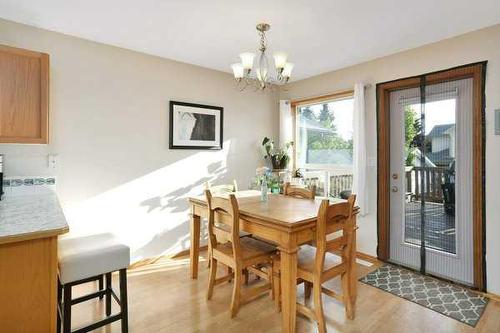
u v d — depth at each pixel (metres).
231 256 2.15
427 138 2.87
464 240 2.63
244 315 2.14
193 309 2.21
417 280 2.73
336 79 3.57
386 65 3.09
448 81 2.70
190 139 3.38
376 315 2.15
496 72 2.36
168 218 3.24
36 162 2.45
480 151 2.44
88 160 2.71
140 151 3.02
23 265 1.30
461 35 2.54
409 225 3.04
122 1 2.02
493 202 2.39
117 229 2.90
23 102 1.97
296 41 2.70
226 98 3.73
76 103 2.63
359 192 3.19
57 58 2.53
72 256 1.60
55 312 1.38
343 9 2.12
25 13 2.20
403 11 2.14
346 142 3.63
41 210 1.74
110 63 2.81
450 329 1.98
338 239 2.03
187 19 2.28
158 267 3.00
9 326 1.28
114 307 2.22
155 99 3.12
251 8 2.11
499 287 2.37
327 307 2.27
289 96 4.19
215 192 3.08
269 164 4.16
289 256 1.82
